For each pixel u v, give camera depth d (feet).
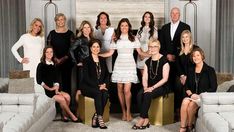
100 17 21.39
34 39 20.67
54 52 21.44
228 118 14.67
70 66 21.86
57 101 19.66
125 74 20.04
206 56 24.03
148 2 23.34
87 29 20.89
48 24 23.35
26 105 15.76
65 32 21.58
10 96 15.83
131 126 19.22
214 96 15.76
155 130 18.49
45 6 23.25
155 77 19.22
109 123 19.80
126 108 20.65
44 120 17.33
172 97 19.79
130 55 20.18
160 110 19.31
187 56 19.69
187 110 17.28
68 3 23.27
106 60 21.74
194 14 23.77
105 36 21.35
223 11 25.43
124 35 20.18
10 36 24.45
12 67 24.58
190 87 17.97
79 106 20.15
